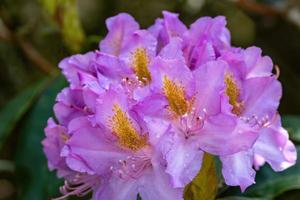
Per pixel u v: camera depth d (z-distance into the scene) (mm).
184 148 585
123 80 614
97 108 597
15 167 782
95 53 631
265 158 615
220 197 687
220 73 591
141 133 602
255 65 628
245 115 623
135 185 600
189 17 999
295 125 741
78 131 600
